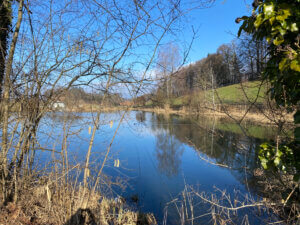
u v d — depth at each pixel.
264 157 1.70
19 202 3.19
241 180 6.01
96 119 3.15
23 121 3.19
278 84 1.49
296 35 1.38
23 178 3.22
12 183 3.19
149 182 5.99
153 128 15.85
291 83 1.39
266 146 1.73
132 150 9.34
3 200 3.04
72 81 3.27
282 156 1.56
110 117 3.36
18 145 3.21
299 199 1.82
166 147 9.99
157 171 6.80
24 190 3.23
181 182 6.10
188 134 13.09
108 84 3.23
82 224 3.17
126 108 3.41
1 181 3.09
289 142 1.60
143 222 4.05
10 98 3.13
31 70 3.18
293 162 1.53
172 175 6.55
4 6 3.01
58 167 3.32
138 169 7.01
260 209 4.20
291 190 1.90
